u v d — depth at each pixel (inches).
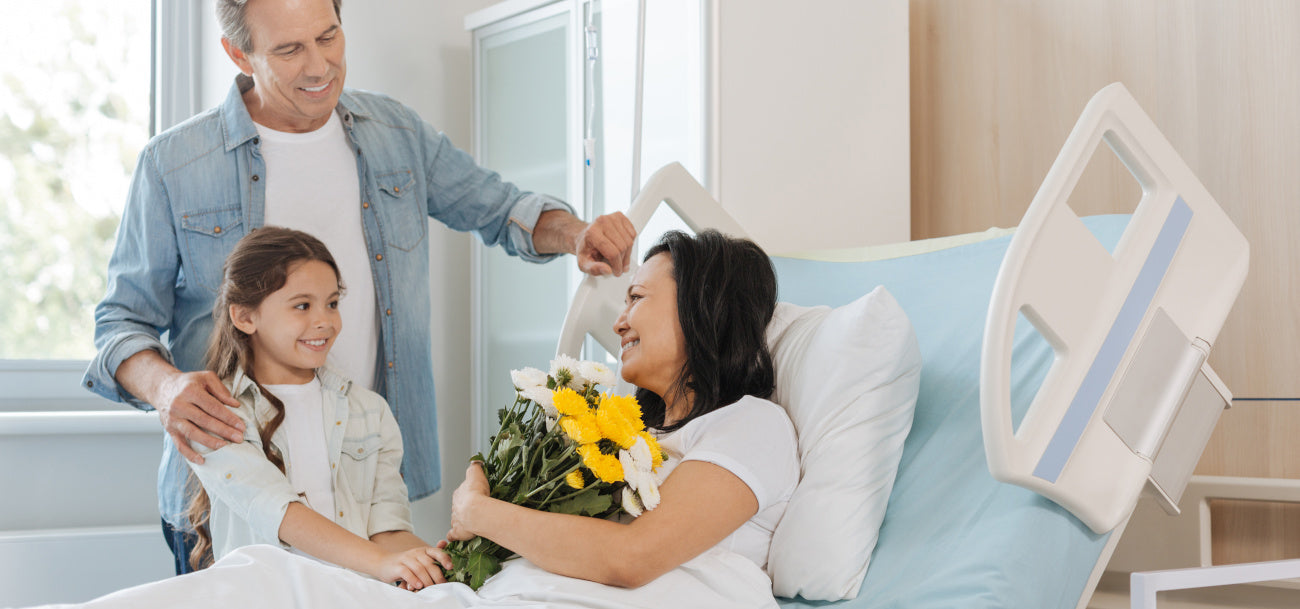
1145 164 52.5
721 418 50.5
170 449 68.4
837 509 50.3
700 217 73.7
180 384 57.9
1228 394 54.4
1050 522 48.6
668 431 53.3
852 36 93.0
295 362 62.5
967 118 101.5
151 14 106.4
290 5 62.7
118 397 64.4
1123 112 50.5
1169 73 86.7
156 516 99.0
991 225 99.3
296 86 65.0
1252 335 81.0
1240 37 82.4
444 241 114.5
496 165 108.3
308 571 42.9
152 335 66.9
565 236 73.7
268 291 61.4
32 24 101.2
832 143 90.9
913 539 51.8
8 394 98.2
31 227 101.1
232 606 40.1
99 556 90.7
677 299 53.8
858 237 92.8
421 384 75.3
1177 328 52.4
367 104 74.4
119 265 67.8
